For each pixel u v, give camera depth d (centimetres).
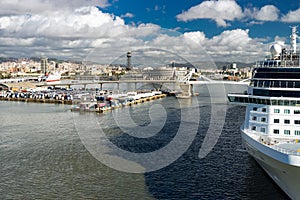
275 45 6988
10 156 8806
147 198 6044
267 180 6475
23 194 6303
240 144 9656
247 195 6059
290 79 5888
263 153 5200
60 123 13888
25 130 12375
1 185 6744
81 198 6097
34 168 7781
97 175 7250
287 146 5150
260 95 6144
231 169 7456
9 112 17825
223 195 6091
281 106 5775
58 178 7106
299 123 5612
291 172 4709
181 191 6319
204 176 7069
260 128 5931
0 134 11662
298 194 5034
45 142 10356
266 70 6372
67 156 8750
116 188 6519
